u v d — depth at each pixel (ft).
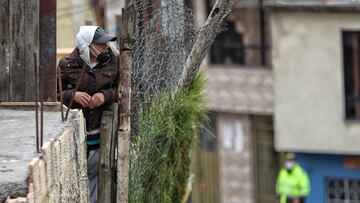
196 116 44.86
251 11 127.13
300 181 117.19
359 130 123.75
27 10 36.63
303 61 123.95
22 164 25.76
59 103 34.35
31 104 34.71
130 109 37.32
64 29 61.77
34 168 24.72
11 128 30.55
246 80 128.47
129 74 36.45
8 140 28.60
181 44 41.91
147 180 40.86
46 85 36.04
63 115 32.30
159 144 41.37
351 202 126.00
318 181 127.03
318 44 123.03
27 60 36.60
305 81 124.67
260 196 132.16
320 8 120.78
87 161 38.34
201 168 133.39
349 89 124.26
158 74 40.91
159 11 40.37
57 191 27.78
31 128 30.53
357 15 120.98
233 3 41.24
